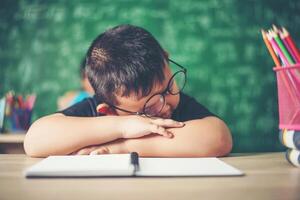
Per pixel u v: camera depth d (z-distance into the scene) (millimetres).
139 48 883
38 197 397
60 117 897
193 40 1597
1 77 1660
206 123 871
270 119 1570
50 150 834
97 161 608
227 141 860
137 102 903
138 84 861
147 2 1618
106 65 880
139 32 929
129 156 674
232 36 1592
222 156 852
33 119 1635
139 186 453
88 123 857
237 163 710
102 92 905
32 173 510
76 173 513
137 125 833
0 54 1666
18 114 1511
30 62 1660
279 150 1560
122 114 944
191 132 839
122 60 869
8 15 1675
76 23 1648
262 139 1562
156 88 897
